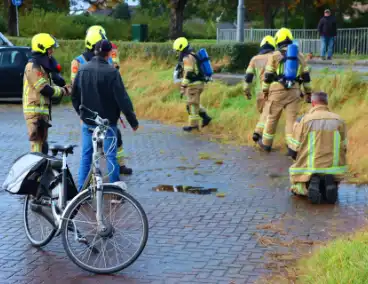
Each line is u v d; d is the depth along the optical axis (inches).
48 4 2154.3
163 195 419.5
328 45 1192.8
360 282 251.0
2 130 675.4
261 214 375.2
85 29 1995.6
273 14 1995.6
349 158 492.1
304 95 549.0
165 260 304.5
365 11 1915.6
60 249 322.3
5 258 310.5
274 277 280.2
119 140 471.2
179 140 619.8
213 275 285.0
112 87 361.7
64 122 741.9
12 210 390.6
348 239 308.8
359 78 660.1
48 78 438.3
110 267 290.2
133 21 2165.4
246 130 634.2
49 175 317.4
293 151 405.4
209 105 743.7
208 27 2321.6
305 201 402.0
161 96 832.3
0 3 1964.8
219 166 506.0
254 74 588.7
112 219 300.4
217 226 354.0
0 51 904.3
